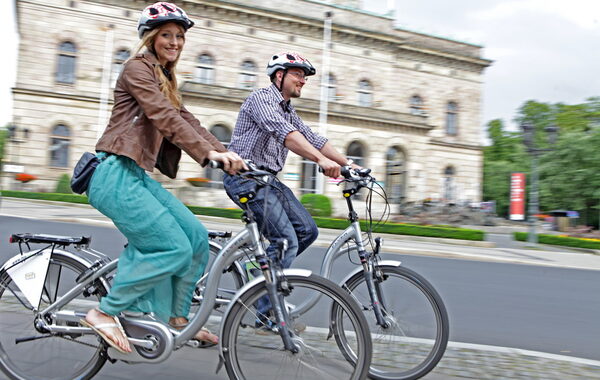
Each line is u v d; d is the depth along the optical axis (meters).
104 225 12.29
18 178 24.08
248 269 3.09
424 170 28.30
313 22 28.52
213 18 26.97
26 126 24.72
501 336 4.45
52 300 2.77
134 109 2.53
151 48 2.62
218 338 2.73
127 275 2.54
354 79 30.16
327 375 2.51
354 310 2.45
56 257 2.79
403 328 2.99
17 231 9.53
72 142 25.34
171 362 3.16
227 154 2.38
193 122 2.83
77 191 2.57
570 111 40.12
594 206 31.12
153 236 2.51
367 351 2.44
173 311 2.71
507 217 44.84
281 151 3.39
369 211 3.10
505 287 7.04
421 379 3.05
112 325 2.56
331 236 13.90
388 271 3.03
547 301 6.20
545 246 15.81
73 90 25.36
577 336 4.58
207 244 2.75
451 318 5.01
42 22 24.91
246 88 25.23
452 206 25.08
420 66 32.81
